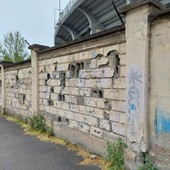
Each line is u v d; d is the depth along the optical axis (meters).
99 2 12.11
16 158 4.40
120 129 3.81
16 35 24.78
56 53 5.74
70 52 5.15
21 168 3.90
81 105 4.84
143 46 3.12
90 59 4.52
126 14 3.36
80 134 4.89
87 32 18.23
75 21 17.53
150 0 2.95
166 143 2.93
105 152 4.14
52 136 5.91
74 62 5.04
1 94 10.46
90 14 13.98
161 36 2.95
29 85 7.51
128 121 3.41
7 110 9.81
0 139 5.82
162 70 2.95
